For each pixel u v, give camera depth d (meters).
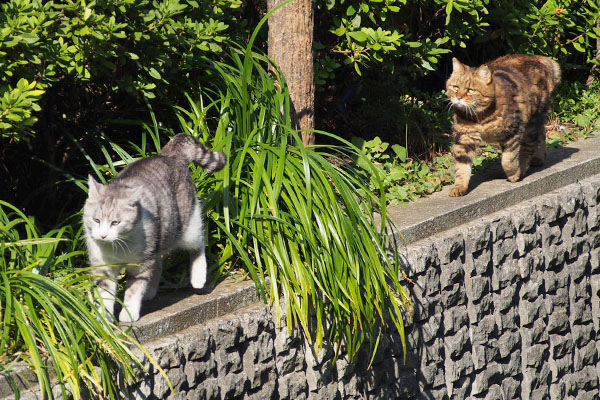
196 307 4.98
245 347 5.20
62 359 4.07
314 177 5.52
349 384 5.78
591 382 8.09
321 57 8.01
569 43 10.47
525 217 7.15
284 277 5.18
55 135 6.25
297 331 5.41
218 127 5.98
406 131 8.30
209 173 5.86
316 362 5.53
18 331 4.19
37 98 4.66
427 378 6.34
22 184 6.25
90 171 6.36
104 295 4.64
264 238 5.26
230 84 6.05
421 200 7.00
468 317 6.68
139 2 5.46
